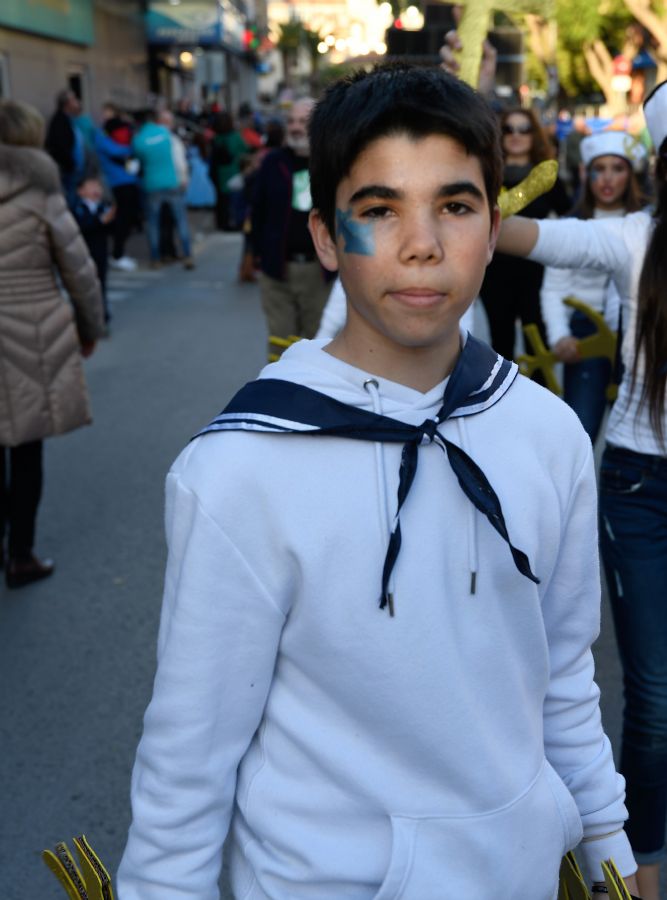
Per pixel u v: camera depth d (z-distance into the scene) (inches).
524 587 48.0
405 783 46.3
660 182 82.1
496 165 45.9
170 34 893.2
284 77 2333.9
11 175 153.6
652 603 84.7
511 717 48.6
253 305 429.1
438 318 44.9
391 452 45.5
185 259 539.8
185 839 46.7
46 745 124.9
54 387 160.9
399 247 43.8
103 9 745.6
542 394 50.3
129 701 134.3
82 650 147.4
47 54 627.2
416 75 45.2
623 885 50.4
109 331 377.4
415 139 43.4
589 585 53.4
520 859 48.1
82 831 109.7
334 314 124.7
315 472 44.8
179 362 327.6
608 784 54.6
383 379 46.9
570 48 893.8
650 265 80.7
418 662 45.3
